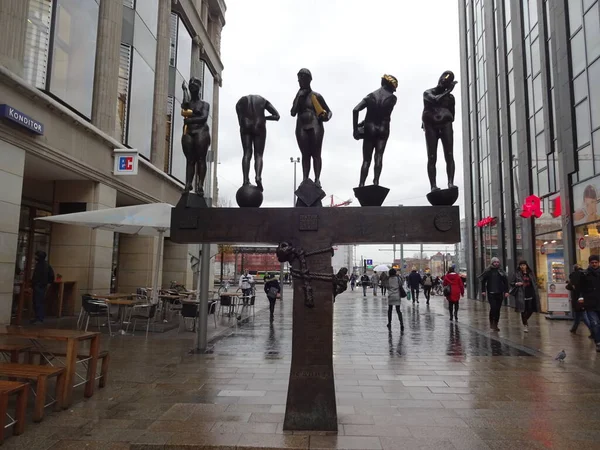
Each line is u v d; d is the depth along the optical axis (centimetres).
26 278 1493
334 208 466
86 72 1441
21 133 1081
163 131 2019
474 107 2867
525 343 1048
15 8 1078
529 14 2041
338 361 837
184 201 479
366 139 489
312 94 497
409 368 775
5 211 1027
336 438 432
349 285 5412
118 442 438
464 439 436
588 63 1495
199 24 2552
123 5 1697
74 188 1462
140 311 1227
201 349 914
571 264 1590
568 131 1611
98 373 713
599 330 929
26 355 712
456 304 1526
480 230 2762
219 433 442
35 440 441
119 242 1992
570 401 576
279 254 459
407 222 458
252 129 496
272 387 638
